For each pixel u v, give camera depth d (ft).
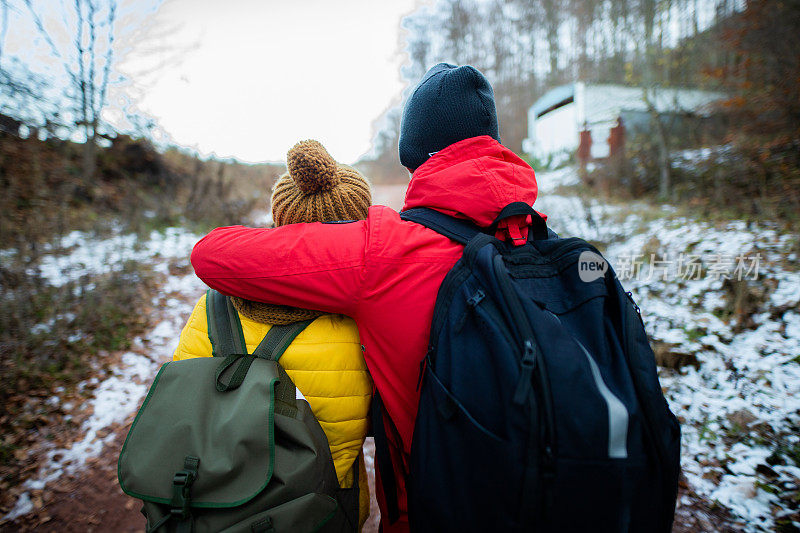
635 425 2.12
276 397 2.68
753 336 10.62
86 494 7.71
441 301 2.56
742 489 7.28
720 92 26.09
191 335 3.18
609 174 28.09
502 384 2.16
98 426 9.31
